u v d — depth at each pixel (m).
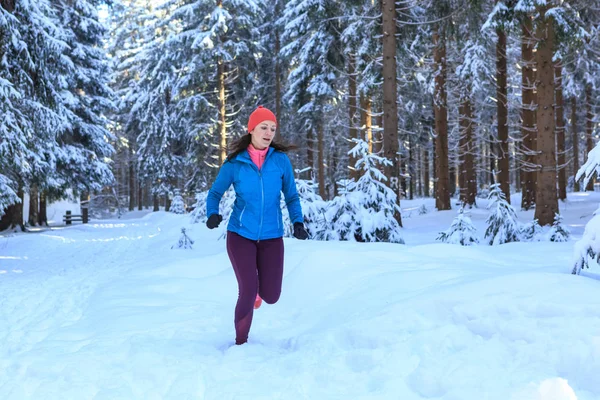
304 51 20.02
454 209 19.44
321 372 2.58
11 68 12.38
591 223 3.64
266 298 3.32
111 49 41.06
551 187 11.70
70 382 2.62
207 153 26.23
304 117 22.78
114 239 15.76
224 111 23.19
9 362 3.12
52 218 28.98
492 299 3.10
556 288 3.13
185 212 30.52
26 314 5.23
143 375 2.68
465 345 2.64
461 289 3.37
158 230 18.42
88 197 37.28
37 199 23.86
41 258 11.26
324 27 19.16
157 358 2.93
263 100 27.98
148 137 33.47
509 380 2.13
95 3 24.59
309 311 4.09
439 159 18.56
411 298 3.46
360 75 17.70
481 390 2.07
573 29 11.35
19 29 12.27
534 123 17.30
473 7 12.61
